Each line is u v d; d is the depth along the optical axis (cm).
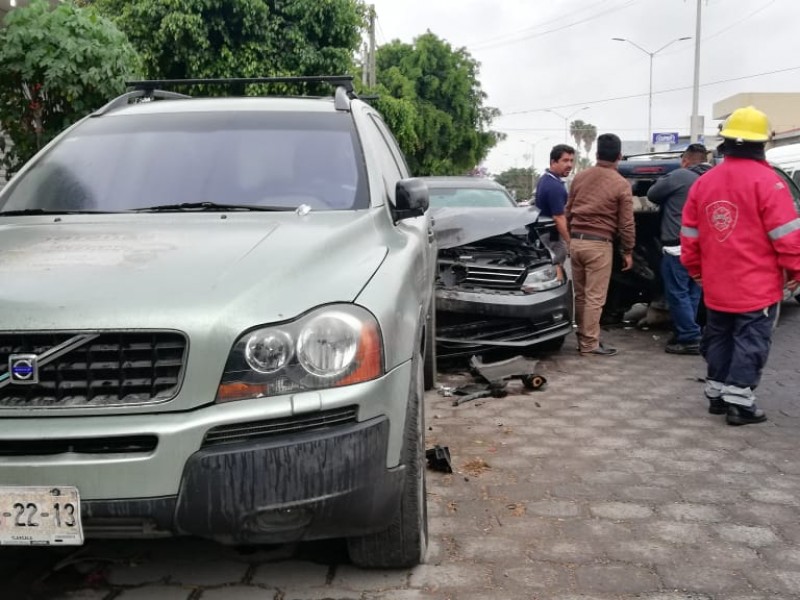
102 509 237
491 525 357
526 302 655
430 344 580
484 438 488
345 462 246
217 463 237
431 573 310
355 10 1584
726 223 498
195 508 238
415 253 343
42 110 666
